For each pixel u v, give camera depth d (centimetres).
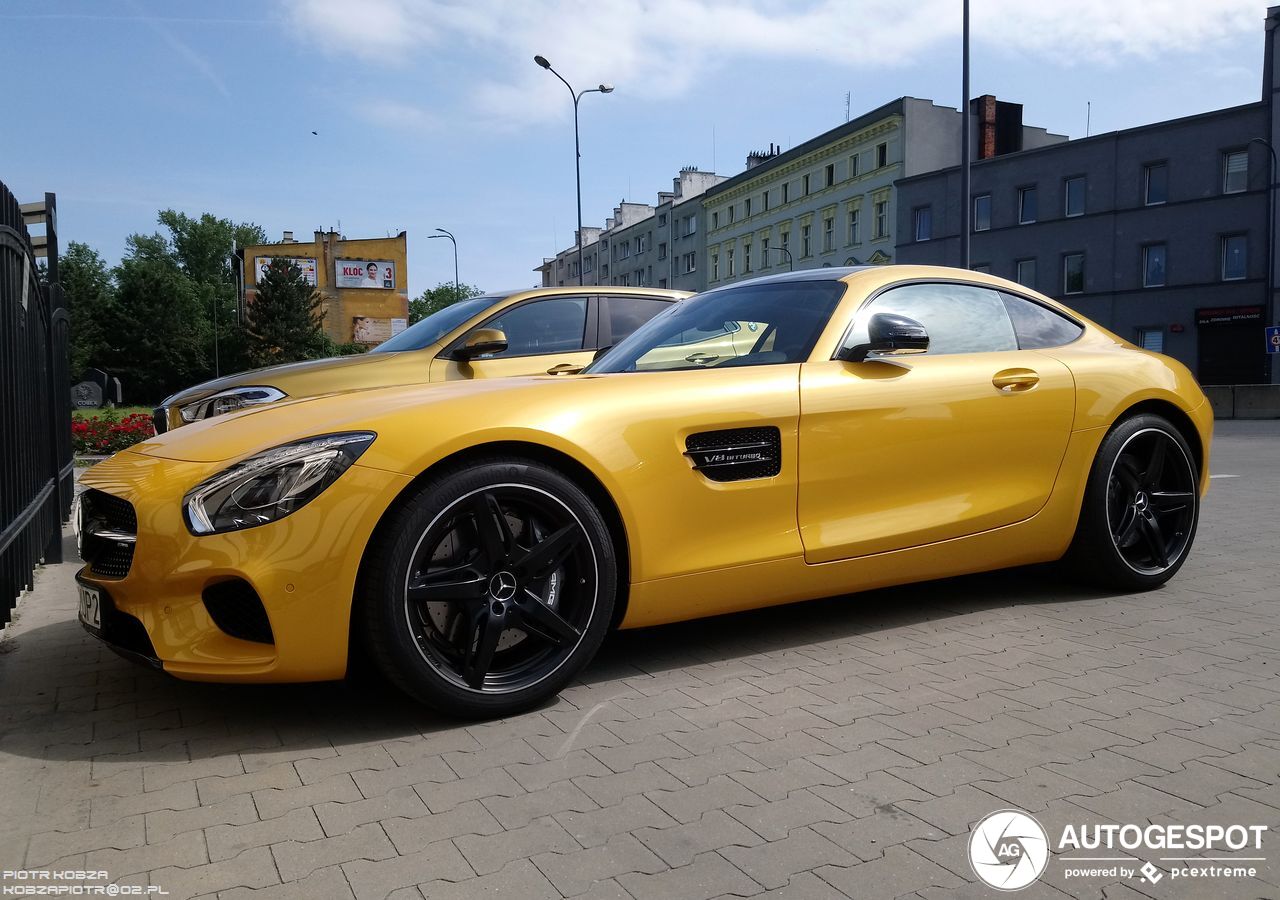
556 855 195
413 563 256
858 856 193
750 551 312
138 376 7575
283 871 190
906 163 4456
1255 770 232
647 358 355
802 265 5378
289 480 250
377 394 303
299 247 8481
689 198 6819
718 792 223
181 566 247
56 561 527
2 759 247
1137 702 280
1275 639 342
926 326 370
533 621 277
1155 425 402
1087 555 400
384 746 253
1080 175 3738
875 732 258
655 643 346
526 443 275
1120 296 3638
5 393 359
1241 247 3325
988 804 215
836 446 328
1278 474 916
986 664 317
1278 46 3180
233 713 279
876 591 417
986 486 364
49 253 612
